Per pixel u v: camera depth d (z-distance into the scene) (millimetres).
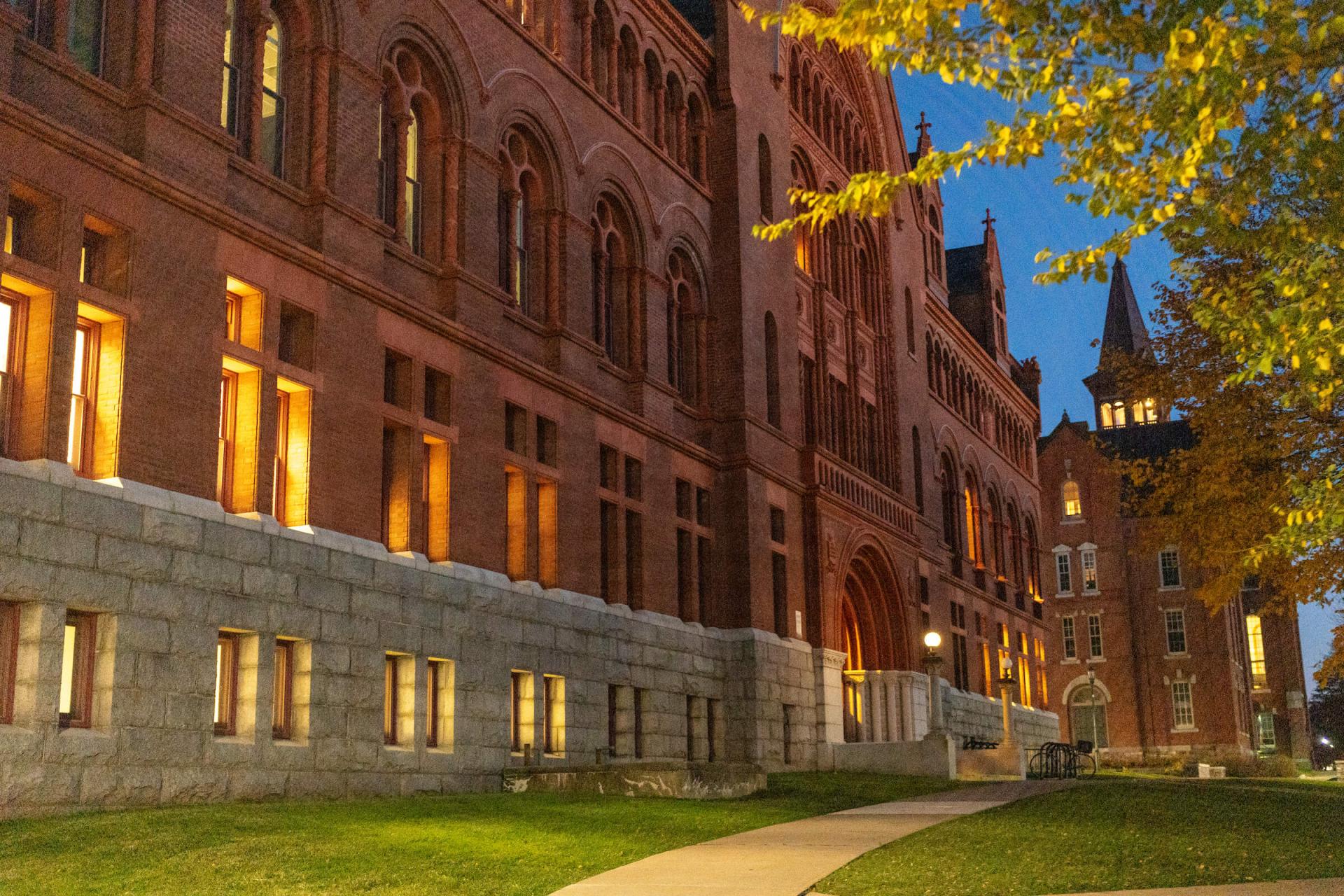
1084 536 95625
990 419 70688
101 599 18422
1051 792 30016
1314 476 27141
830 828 21312
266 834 16891
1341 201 13422
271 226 23312
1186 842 19234
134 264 19781
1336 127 12875
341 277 24047
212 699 20031
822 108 49750
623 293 35500
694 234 38875
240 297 22438
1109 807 25250
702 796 25625
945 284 65812
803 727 39688
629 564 34062
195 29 21656
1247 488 29016
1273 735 105562
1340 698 122438
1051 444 97938
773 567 40562
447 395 27188
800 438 43062
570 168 32781
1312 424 27422
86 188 19141
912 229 58531
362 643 23422
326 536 22906
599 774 25812
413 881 14688
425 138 28359
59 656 17703
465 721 26062
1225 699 90000
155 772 18906
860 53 53219
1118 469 32812
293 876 14672
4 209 17844
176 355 20344
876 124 54562
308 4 24859
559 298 31844
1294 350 13844
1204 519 30281
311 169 24328
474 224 28688
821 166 48594
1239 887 14945
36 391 18234
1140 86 12820
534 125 31609
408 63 27875
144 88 20438
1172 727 90875
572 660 30000
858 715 47656
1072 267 13562
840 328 48906
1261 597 104625
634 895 14078
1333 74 12562
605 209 35156
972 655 60969
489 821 19938
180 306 20531
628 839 19016
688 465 36969
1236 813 24141
